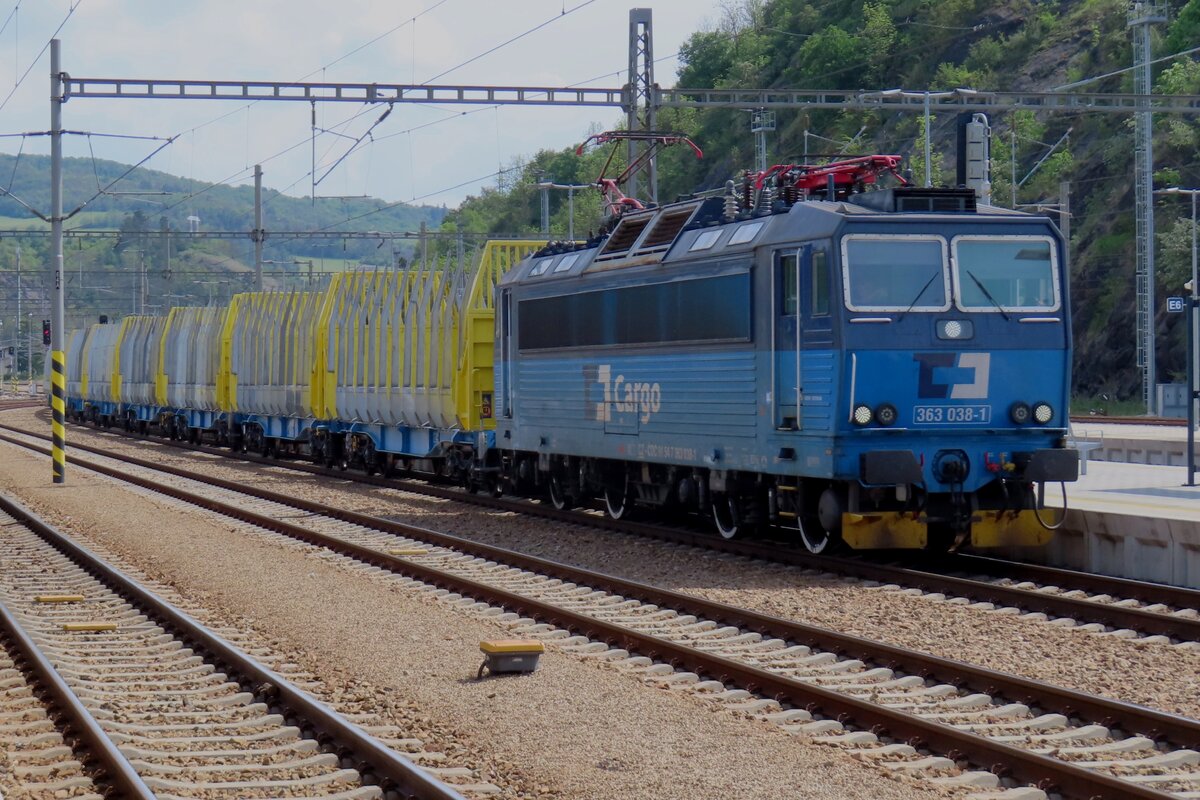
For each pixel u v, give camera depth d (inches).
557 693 447.8
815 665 497.7
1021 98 1610.5
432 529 959.6
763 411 744.3
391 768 358.0
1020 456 714.2
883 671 475.8
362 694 455.5
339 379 1512.1
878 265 693.9
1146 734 388.5
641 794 338.6
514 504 1068.5
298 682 481.1
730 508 823.1
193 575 744.3
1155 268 2770.7
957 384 701.3
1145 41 2363.4
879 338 688.4
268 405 1752.0
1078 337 2913.4
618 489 952.3
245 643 553.3
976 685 447.5
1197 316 947.3
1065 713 412.2
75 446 2065.7
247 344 1841.8
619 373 892.0
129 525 995.3
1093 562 729.0
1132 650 508.7
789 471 724.0
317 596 660.1
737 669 460.4
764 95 1443.2
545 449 1002.7
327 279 1621.6
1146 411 2372.0
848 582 678.5
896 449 695.7
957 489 706.8
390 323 1371.8
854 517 701.9
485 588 646.5
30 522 1003.3
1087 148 3326.8
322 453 1593.3
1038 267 721.0
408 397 1304.1
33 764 379.9
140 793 333.1
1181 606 605.0
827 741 385.7
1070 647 514.9
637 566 756.0
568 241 1043.9
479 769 367.6
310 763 375.6
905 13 4512.8
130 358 2487.7
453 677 477.4
